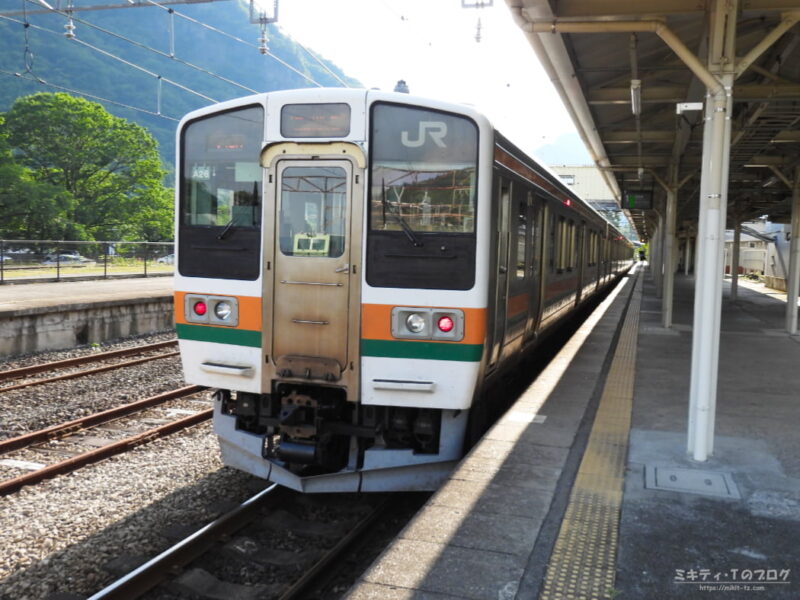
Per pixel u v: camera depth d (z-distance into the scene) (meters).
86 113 51.50
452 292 5.17
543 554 3.68
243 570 4.74
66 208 46.78
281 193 5.39
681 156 14.80
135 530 5.18
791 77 9.15
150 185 53.84
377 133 5.23
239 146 5.54
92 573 4.60
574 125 12.09
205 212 5.67
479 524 4.02
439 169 5.19
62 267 21.38
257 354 5.52
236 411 5.83
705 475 4.88
